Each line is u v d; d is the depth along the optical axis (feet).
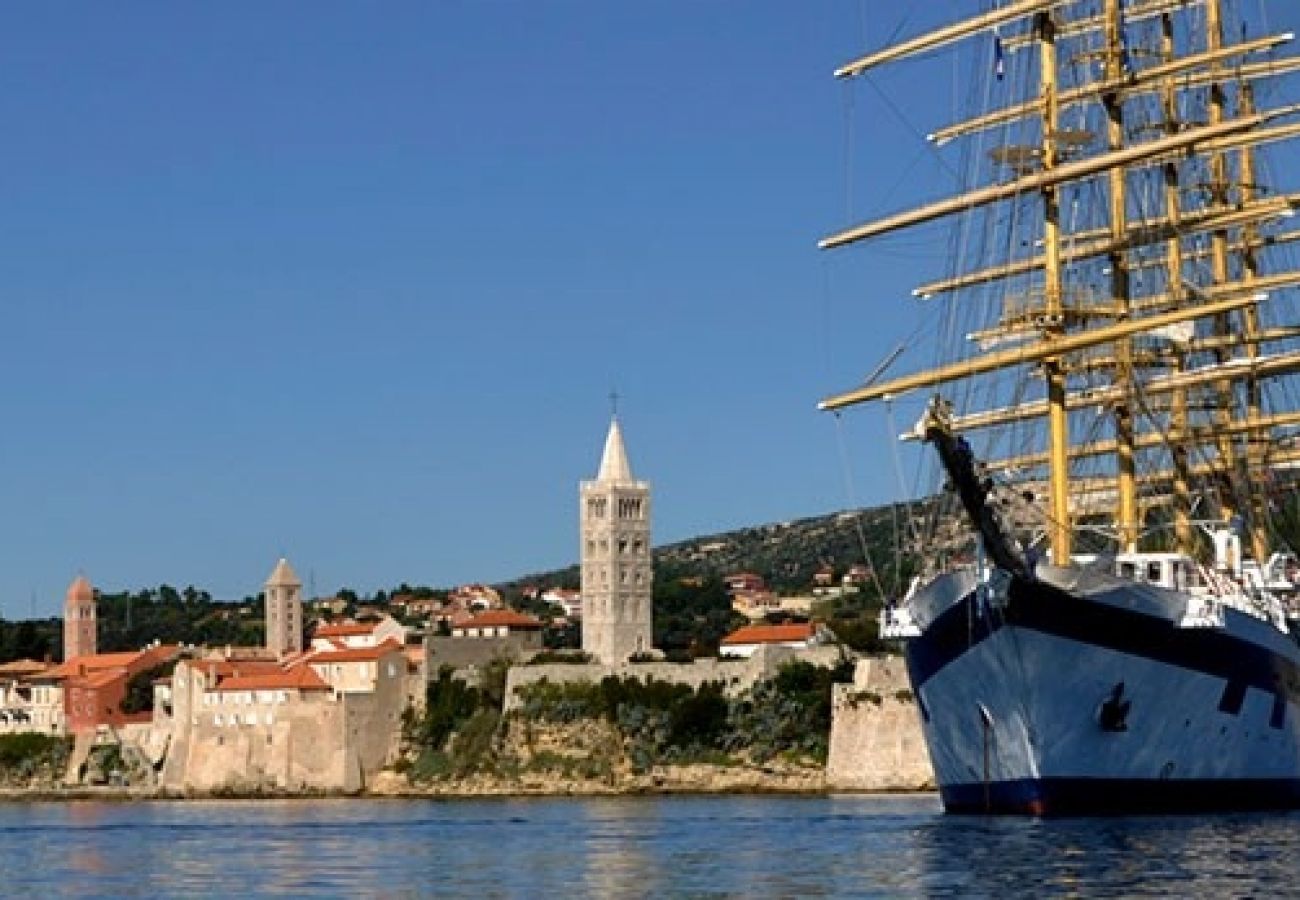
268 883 354.13
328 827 570.87
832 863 343.46
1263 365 507.71
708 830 471.62
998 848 342.44
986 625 376.89
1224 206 540.52
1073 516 516.32
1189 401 531.09
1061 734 380.37
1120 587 375.45
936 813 524.93
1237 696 404.16
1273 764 420.36
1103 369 482.28
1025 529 427.33
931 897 278.05
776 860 358.23
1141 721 387.75
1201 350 521.24
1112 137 473.67
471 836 484.33
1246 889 275.18
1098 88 465.47
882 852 357.00
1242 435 541.34
